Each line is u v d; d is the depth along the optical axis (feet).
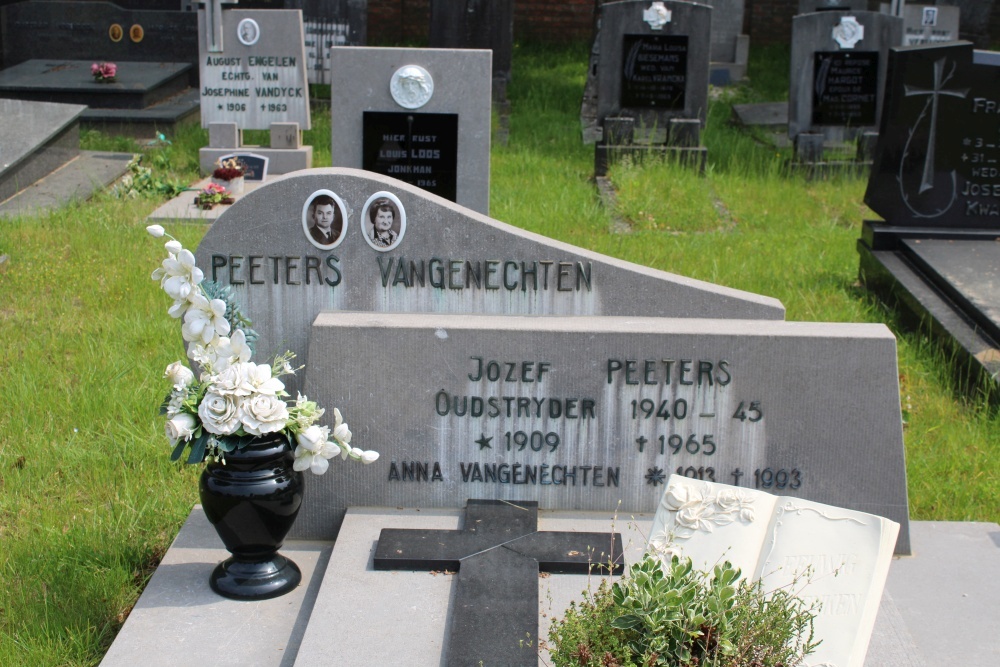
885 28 40.47
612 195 35.32
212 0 37.70
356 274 15.43
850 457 14.35
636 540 13.69
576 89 54.60
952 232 26.96
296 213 15.23
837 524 11.50
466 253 15.31
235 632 12.51
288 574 13.48
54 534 15.29
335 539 14.62
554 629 11.47
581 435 14.46
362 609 12.35
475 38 47.11
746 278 26.76
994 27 68.64
